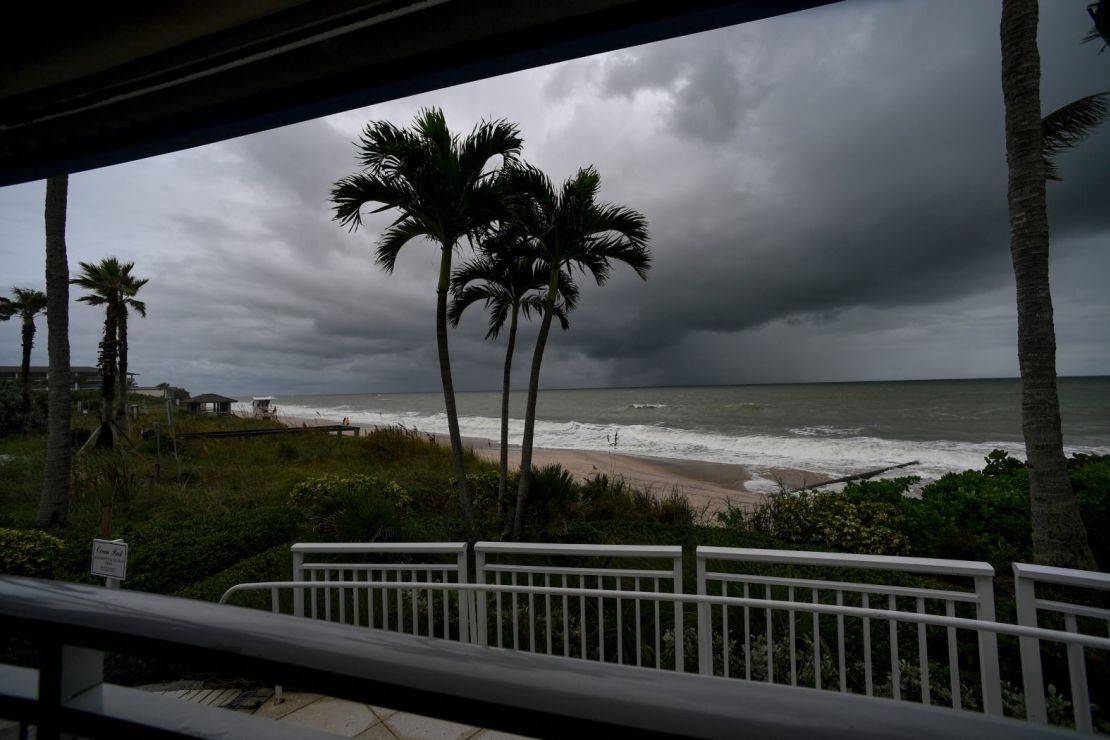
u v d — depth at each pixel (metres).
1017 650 3.52
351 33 0.83
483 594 3.01
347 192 6.20
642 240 7.17
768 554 2.66
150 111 0.97
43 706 0.60
